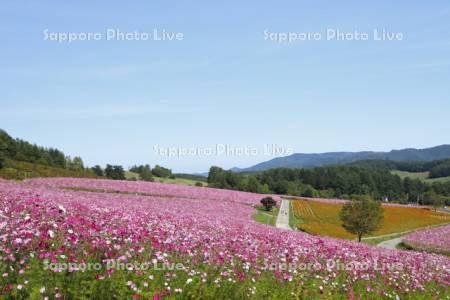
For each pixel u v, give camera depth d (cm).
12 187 3175
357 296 1358
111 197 4344
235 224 2895
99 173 14112
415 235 6384
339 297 1304
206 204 6025
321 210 9719
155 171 15950
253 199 9000
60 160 13038
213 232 1967
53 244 1125
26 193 2620
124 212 2009
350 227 5631
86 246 1179
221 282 1198
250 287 1220
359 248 2416
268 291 1223
